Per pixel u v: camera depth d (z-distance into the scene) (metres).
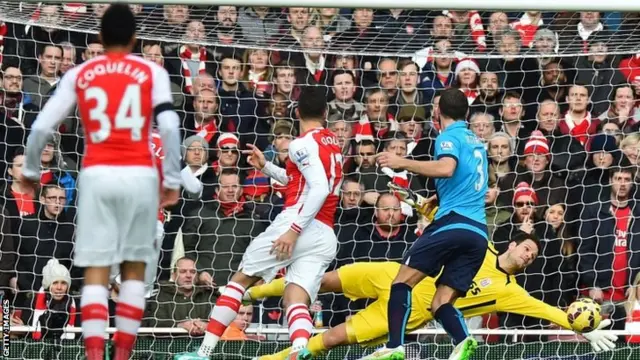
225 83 32.38
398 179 31.69
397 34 30.72
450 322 24.03
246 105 32.34
